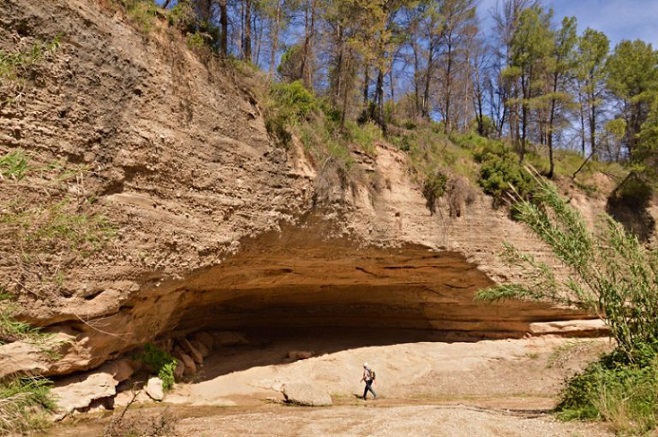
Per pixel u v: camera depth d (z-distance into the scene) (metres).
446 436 8.04
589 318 23.66
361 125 22.12
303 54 24.97
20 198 6.57
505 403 15.27
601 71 31.61
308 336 22.41
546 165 29.70
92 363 10.23
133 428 8.49
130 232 10.37
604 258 10.42
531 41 28.58
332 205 16.44
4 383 6.81
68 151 9.15
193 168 12.11
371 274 19.88
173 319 15.09
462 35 34.75
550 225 11.02
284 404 13.49
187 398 12.92
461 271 21.52
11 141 8.22
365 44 22.14
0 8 8.40
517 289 10.88
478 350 21.48
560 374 19.11
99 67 10.03
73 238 6.05
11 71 5.46
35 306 8.41
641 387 8.27
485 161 24.58
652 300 9.78
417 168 21.16
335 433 8.72
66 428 8.42
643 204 29.34
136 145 10.62
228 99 13.64
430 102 39.91
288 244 15.38
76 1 9.77
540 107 29.33
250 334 21.88
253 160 14.00
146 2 12.03
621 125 28.72
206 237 12.38
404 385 17.94
